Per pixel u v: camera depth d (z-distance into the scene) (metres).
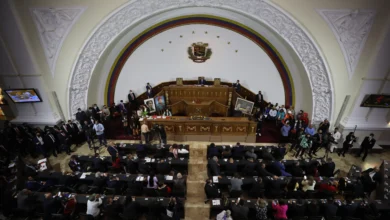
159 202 9.20
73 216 9.66
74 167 11.59
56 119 15.41
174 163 11.51
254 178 10.62
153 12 14.05
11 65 13.73
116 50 17.12
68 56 14.35
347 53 13.73
